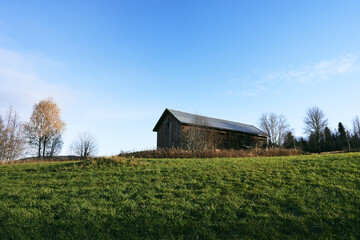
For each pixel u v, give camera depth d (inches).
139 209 302.0
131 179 425.1
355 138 2065.7
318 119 1834.4
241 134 1378.0
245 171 434.0
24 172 529.3
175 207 302.7
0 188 415.5
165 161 577.3
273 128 1689.2
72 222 281.0
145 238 245.9
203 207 298.8
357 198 295.0
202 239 242.4
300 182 360.2
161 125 1376.7
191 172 447.2
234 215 276.4
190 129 1112.2
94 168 525.0
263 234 240.7
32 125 1630.2
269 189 340.2
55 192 380.5
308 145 2081.7
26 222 286.2
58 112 1737.2
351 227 242.4
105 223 276.7
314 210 274.8
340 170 404.8
